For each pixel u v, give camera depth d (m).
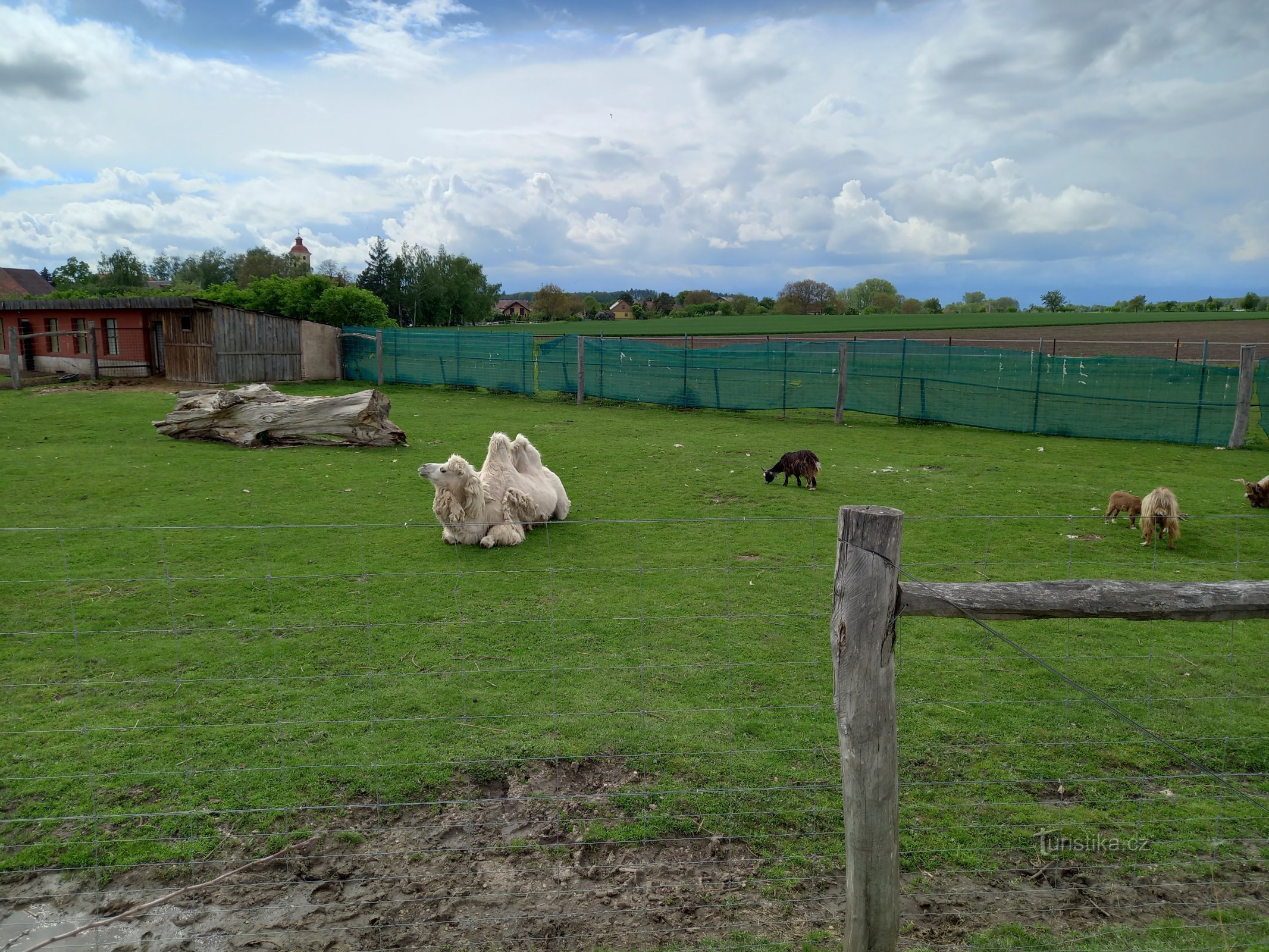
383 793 4.37
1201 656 6.25
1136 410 18.08
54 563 8.15
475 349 25.83
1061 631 6.72
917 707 5.35
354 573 7.92
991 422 19.56
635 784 4.46
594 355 23.72
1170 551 9.19
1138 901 3.62
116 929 3.48
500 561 8.51
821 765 4.62
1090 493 12.15
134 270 97.69
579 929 3.46
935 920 3.50
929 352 21.97
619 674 5.80
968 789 4.45
